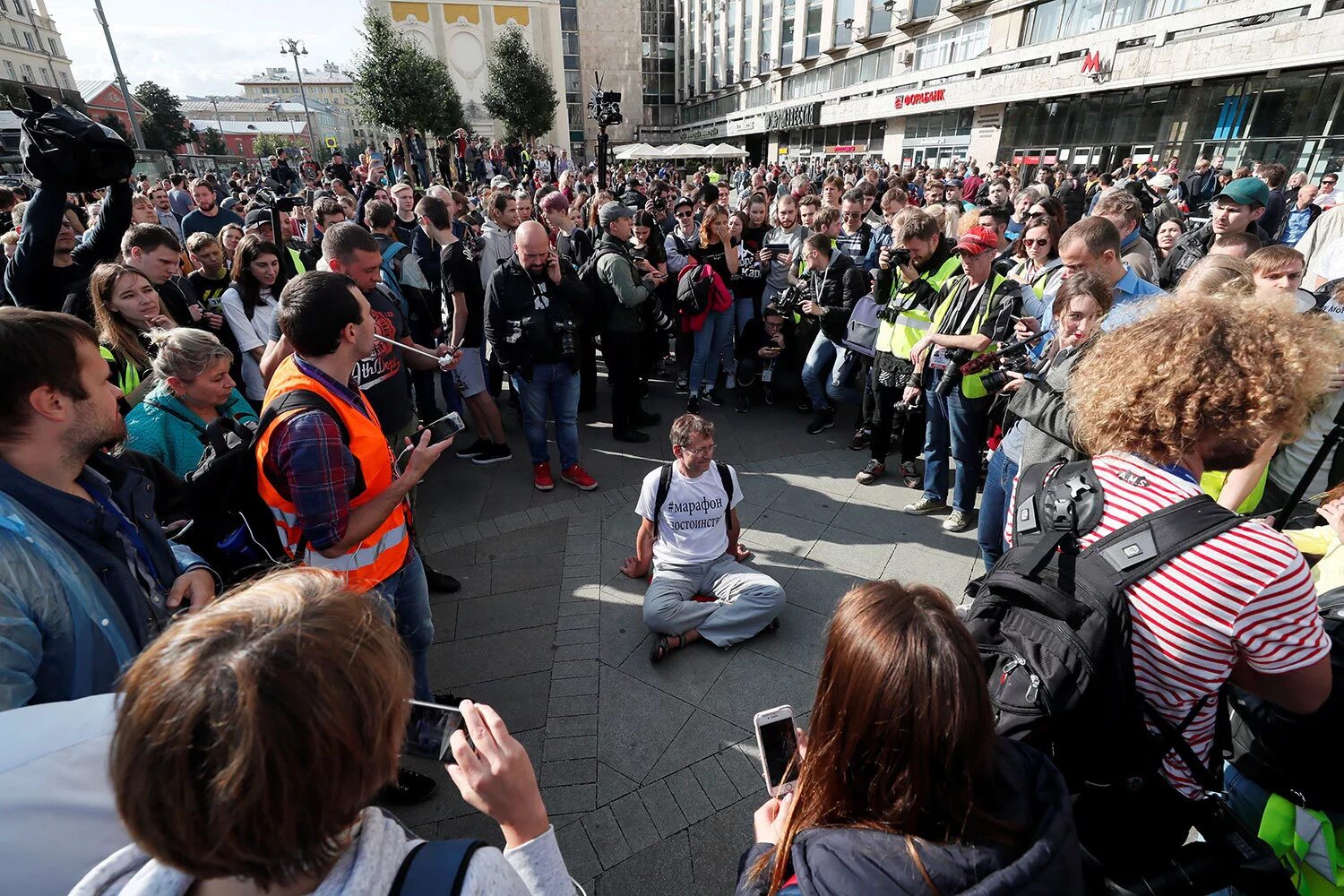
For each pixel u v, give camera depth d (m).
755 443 5.12
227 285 4.13
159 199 8.66
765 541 3.75
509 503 4.31
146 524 1.53
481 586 3.43
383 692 0.64
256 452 1.84
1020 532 1.30
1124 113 16.92
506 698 2.69
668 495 3.03
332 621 0.65
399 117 28.23
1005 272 4.17
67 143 2.66
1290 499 2.21
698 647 2.95
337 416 1.87
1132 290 2.75
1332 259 4.02
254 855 0.58
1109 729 1.11
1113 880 1.16
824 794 0.91
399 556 2.17
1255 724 1.33
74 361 1.25
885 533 3.81
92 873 0.72
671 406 5.97
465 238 5.43
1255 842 1.14
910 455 4.29
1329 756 1.25
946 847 0.78
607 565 3.57
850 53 29.91
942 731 0.79
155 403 2.37
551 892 0.93
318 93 114.06
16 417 1.20
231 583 1.89
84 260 3.15
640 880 1.99
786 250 5.79
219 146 66.31
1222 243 3.31
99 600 1.29
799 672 2.80
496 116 35.44
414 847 0.72
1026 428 2.56
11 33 54.78
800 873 0.81
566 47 55.69
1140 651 1.11
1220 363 1.08
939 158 24.62
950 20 23.03
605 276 4.64
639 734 2.51
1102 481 1.21
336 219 5.94
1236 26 13.62
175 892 0.67
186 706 0.56
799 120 35.38
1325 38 11.88
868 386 4.64
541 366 4.15
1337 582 1.63
